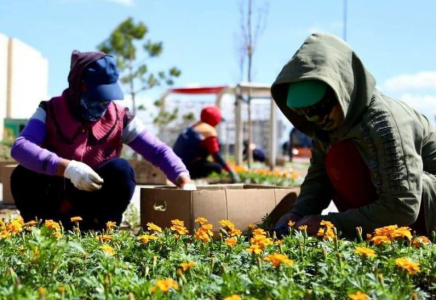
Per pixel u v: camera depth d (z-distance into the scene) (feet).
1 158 50.03
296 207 14.78
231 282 8.84
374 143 12.99
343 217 13.24
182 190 14.10
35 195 15.61
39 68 88.22
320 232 11.84
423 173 13.85
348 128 13.34
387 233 11.00
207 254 11.02
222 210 14.25
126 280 8.93
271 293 8.52
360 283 8.86
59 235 11.30
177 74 70.79
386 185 12.87
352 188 13.84
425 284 10.29
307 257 10.69
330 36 13.28
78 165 14.25
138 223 19.61
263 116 78.89
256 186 17.12
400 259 9.36
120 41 67.67
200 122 34.81
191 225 13.89
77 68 14.94
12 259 10.33
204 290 8.86
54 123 15.33
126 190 15.69
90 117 15.33
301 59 12.92
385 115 13.03
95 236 12.73
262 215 15.05
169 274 10.13
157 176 36.27
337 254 9.90
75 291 8.74
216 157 34.09
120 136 16.02
